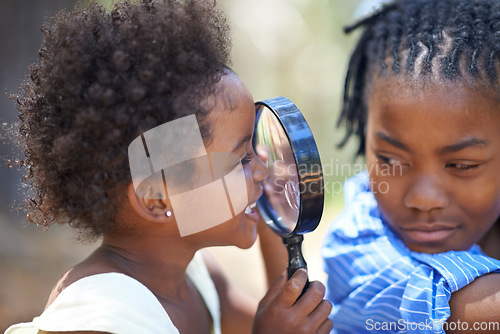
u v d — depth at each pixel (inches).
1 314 115.5
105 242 60.7
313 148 56.0
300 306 59.7
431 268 59.2
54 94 53.9
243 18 332.2
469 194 63.2
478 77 61.8
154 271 60.6
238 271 164.4
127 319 52.4
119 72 52.4
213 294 72.9
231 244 62.7
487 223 65.2
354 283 67.0
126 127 52.4
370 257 67.0
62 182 55.8
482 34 64.0
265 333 60.4
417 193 63.2
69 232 161.0
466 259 58.5
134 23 55.2
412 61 64.9
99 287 53.6
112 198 55.3
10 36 165.3
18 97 61.5
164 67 53.3
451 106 61.2
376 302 63.7
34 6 167.2
